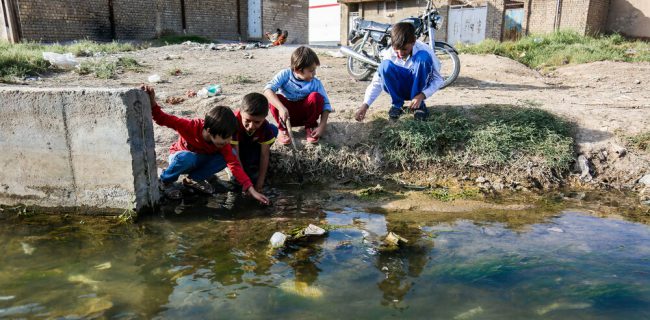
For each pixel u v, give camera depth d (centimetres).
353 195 363
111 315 204
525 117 434
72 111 305
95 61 791
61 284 231
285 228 301
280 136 405
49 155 317
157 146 408
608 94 595
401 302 214
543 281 231
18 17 1216
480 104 477
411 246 272
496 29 1783
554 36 1245
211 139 329
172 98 502
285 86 380
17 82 611
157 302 214
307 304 212
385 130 423
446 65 864
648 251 265
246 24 1920
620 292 220
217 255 262
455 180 389
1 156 323
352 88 635
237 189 374
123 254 263
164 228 301
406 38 399
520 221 313
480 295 220
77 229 300
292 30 2084
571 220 315
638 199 357
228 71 757
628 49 1101
